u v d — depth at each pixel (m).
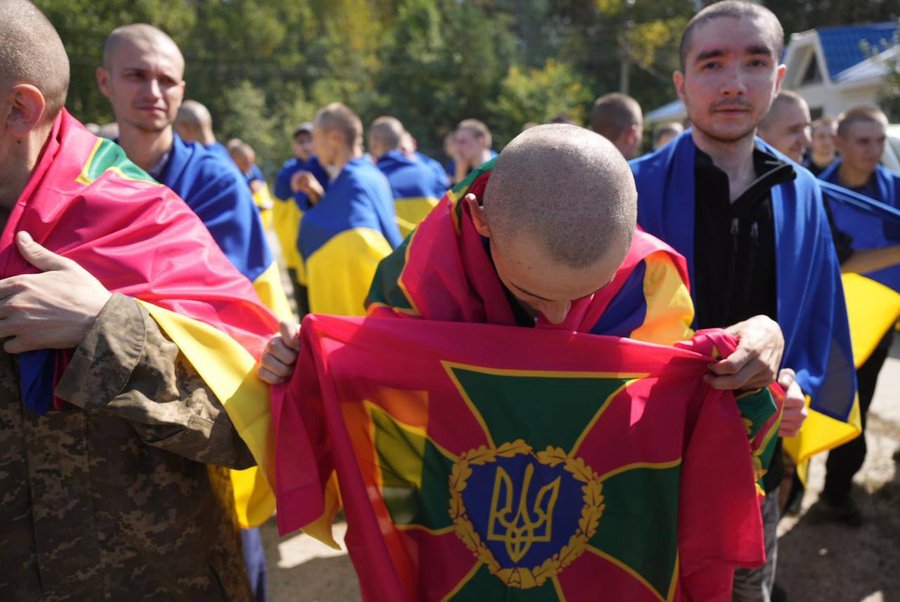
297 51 38.06
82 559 1.48
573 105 33.84
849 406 2.20
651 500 1.47
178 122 4.87
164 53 2.54
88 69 30.88
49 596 1.47
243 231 2.62
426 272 1.40
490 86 38.22
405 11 39.75
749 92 1.98
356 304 4.00
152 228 1.51
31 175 1.44
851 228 2.70
